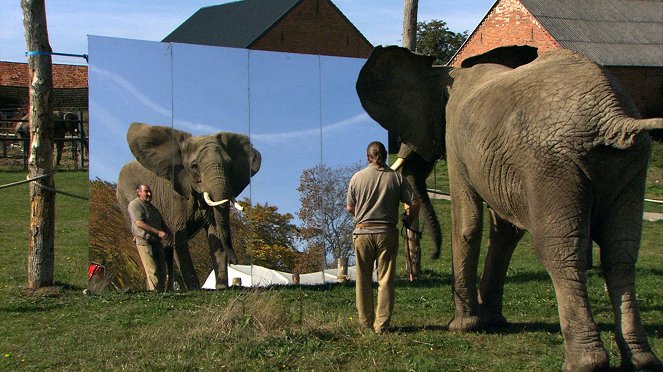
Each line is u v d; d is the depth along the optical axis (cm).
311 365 781
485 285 933
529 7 4338
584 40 4269
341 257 1259
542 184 684
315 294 1150
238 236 1196
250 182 1206
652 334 890
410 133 950
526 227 726
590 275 1317
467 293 911
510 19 4388
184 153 1165
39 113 1161
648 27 4472
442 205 2131
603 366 676
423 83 954
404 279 1288
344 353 821
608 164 664
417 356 801
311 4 5422
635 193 686
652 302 1112
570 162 669
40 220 1162
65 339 902
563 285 685
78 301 1091
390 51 961
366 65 970
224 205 1169
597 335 682
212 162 1170
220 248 1184
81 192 2341
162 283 1156
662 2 4569
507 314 1027
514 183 717
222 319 900
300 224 1239
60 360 820
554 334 895
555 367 747
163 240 1159
